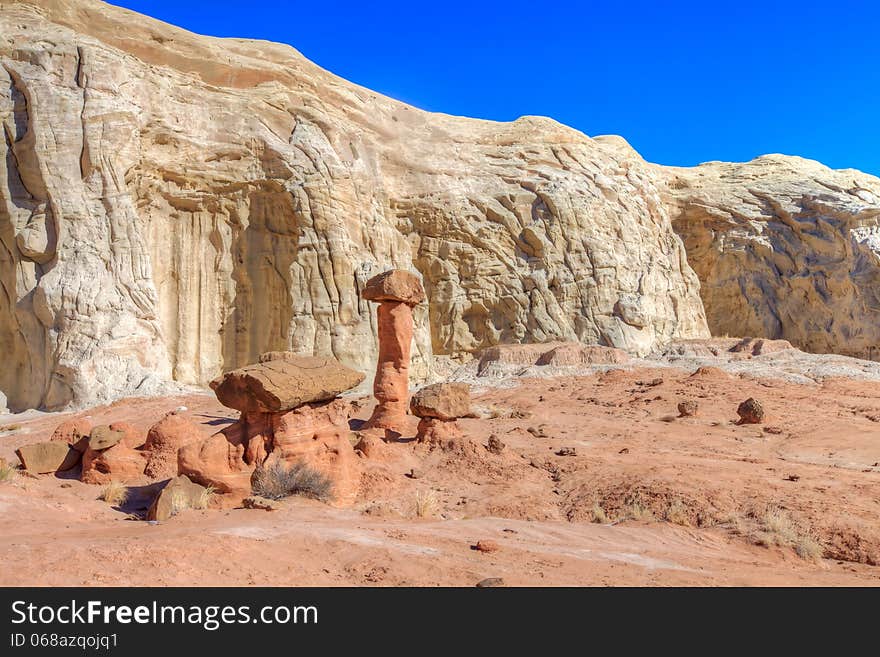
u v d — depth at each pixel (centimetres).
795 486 1300
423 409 1680
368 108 4162
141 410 2419
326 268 3431
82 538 820
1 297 2962
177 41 3491
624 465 1501
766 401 2533
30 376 2891
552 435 1997
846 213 4622
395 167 4125
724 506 1176
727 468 1478
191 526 930
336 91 3978
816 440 1878
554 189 4300
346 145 3884
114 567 673
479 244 4144
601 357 3566
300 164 3475
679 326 4650
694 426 2142
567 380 3231
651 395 2738
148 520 1055
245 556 745
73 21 3238
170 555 712
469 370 3750
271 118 3600
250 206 3453
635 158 5147
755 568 890
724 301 5119
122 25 3359
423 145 4291
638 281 4441
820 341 4731
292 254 3441
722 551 1002
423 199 4072
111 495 1230
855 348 4509
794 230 4972
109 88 3019
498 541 941
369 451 1530
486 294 4122
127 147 3027
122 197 2992
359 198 3741
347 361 3378
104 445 1427
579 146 4641
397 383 1936
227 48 3734
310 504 1157
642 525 1123
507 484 1391
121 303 2891
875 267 4419
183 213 3325
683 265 4912
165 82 3306
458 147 4384
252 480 1183
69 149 2916
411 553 815
